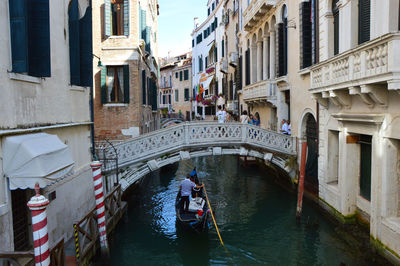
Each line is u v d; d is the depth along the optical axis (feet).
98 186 25.76
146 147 38.19
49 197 22.75
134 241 32.27
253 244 30.99
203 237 32.42
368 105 26.04
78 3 27.61
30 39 19.35
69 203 26.53
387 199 23.71
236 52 80.38
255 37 63.57
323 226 33.27
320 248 28.78
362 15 27.96
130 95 46.55
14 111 18.79
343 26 30.63
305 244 29.94
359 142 29.78
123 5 46.65
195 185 36.32
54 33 24.38
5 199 17.92
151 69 68.64
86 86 29.09
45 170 18.06
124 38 46.09
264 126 60.23
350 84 25.31
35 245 16.05
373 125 25.22
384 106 23.85
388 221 23.21
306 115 41.01
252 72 64.03
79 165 29.48
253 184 53.16
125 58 46.21
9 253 16.31
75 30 27.43
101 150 36.04
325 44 34.42
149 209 41.88
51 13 23.88
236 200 44.78
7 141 17.80
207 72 121.19
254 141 42.42
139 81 47.96
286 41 47.44
